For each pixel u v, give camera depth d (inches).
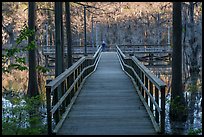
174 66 517.7
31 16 681.0
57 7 528.7
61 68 530.9
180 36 523.2
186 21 921.5
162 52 1408.7
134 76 528.7
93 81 558.6
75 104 370.9
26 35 357.7
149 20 2285.9
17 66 360.8
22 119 376.2
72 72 379.2
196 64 857.5
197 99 624.1
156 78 286.0
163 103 254.4
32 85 679.1
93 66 755.4
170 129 447.5
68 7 812.0
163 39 2169.0
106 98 403.5
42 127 334.3
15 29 1368.1
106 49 1790.1
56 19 529.7
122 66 827.4
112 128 275.3
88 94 431.2
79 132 264.1
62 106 326.3
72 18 1876.2
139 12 2329.0
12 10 1323.8
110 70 801.6
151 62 1405.0
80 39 2177.7
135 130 269.0
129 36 2396.7
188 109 533.0
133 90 457.4
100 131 266.7
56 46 531.8
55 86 265.4
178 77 513.7
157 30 2174.0
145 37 2336.4
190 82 800.3
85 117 312.8
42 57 1369.3
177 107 489.7
